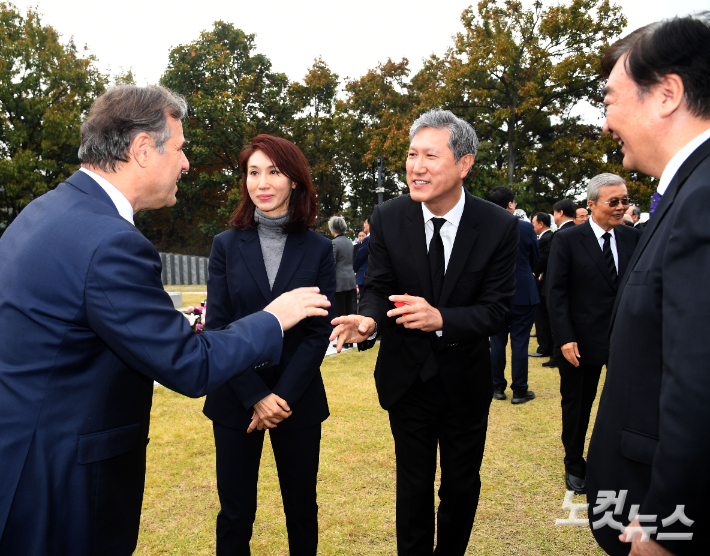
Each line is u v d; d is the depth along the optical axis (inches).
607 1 860.0
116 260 40.8
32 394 40.4
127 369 45.3
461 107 1028.5
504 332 172.7
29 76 886.4
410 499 75.4
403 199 80.3
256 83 1189.7
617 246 109.7
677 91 39.3
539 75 899.4
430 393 74.9
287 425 72.3
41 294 40.4
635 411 42.1
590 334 105.3
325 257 76.8
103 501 43.8
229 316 76.2
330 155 1262.3
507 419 153.6
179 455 127.0
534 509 100.8
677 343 33.5
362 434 140.1
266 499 106.5
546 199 1179.3
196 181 1095.6
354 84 1234.0
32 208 45.4
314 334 73.9
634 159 44.2
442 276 75.4
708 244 33.1
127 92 48.6
